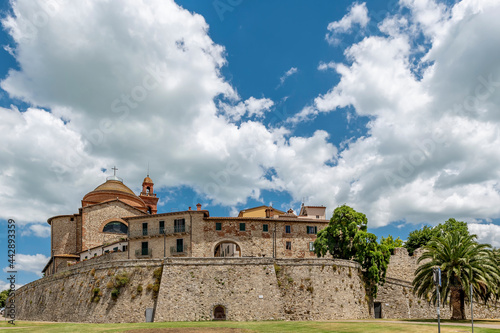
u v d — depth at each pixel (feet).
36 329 166.20
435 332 138.51
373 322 177.58
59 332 156.35
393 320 198.80
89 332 154.71
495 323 172.86
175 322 200.23
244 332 148.25
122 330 157.28
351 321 188.85
